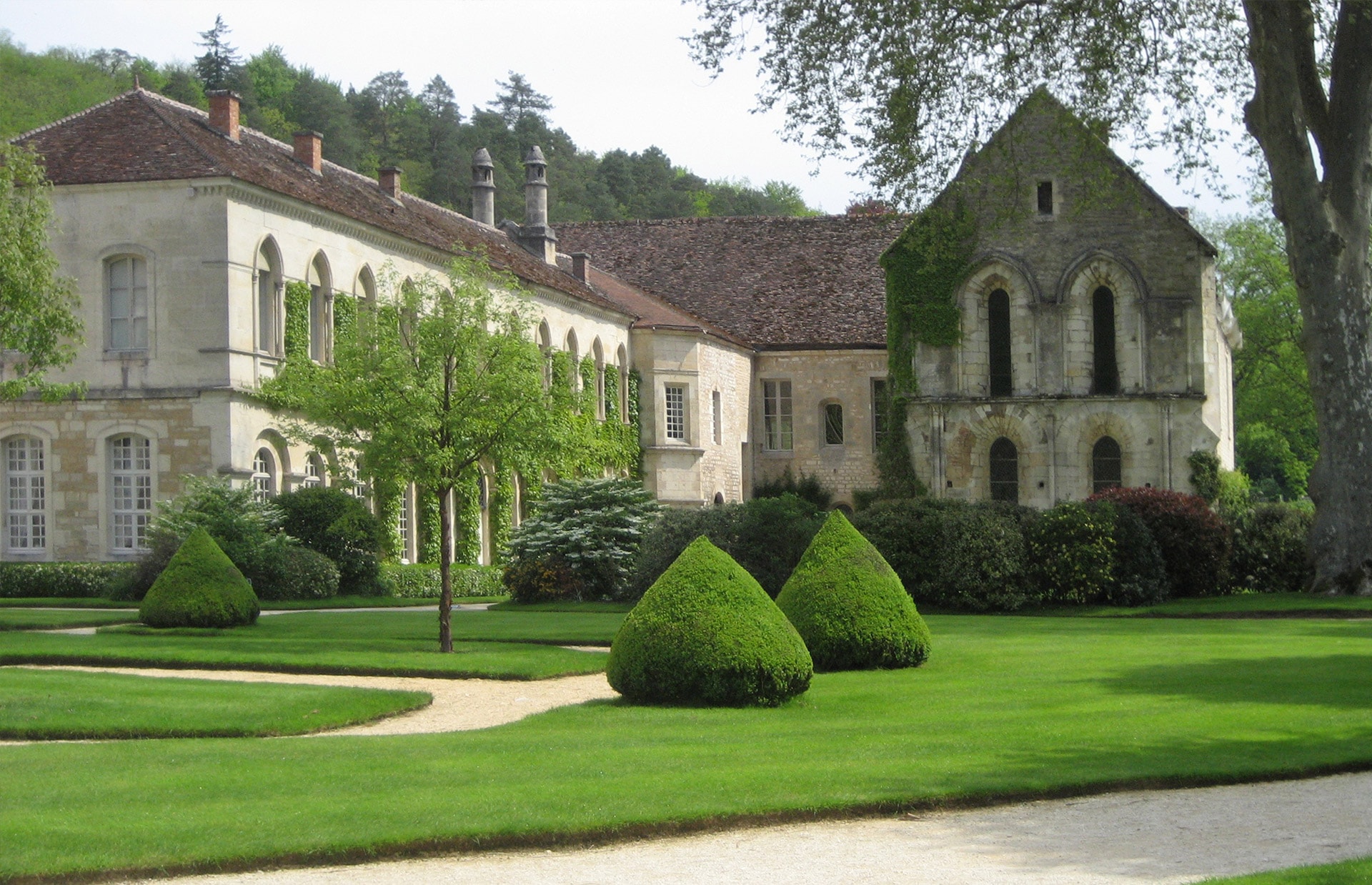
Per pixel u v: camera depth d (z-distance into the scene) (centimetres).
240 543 3638
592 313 5591
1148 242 4872
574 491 3969
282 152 4581
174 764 1342
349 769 1320
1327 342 3484
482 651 2425
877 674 2086
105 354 3919
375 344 2511
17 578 3756
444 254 4866
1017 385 4922
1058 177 4912
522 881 1011
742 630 1778
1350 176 3472
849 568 2180
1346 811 1201
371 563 4053
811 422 6219
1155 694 1814
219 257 3847
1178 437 4828
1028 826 1165
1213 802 1246
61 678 1906
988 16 3134
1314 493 3569
